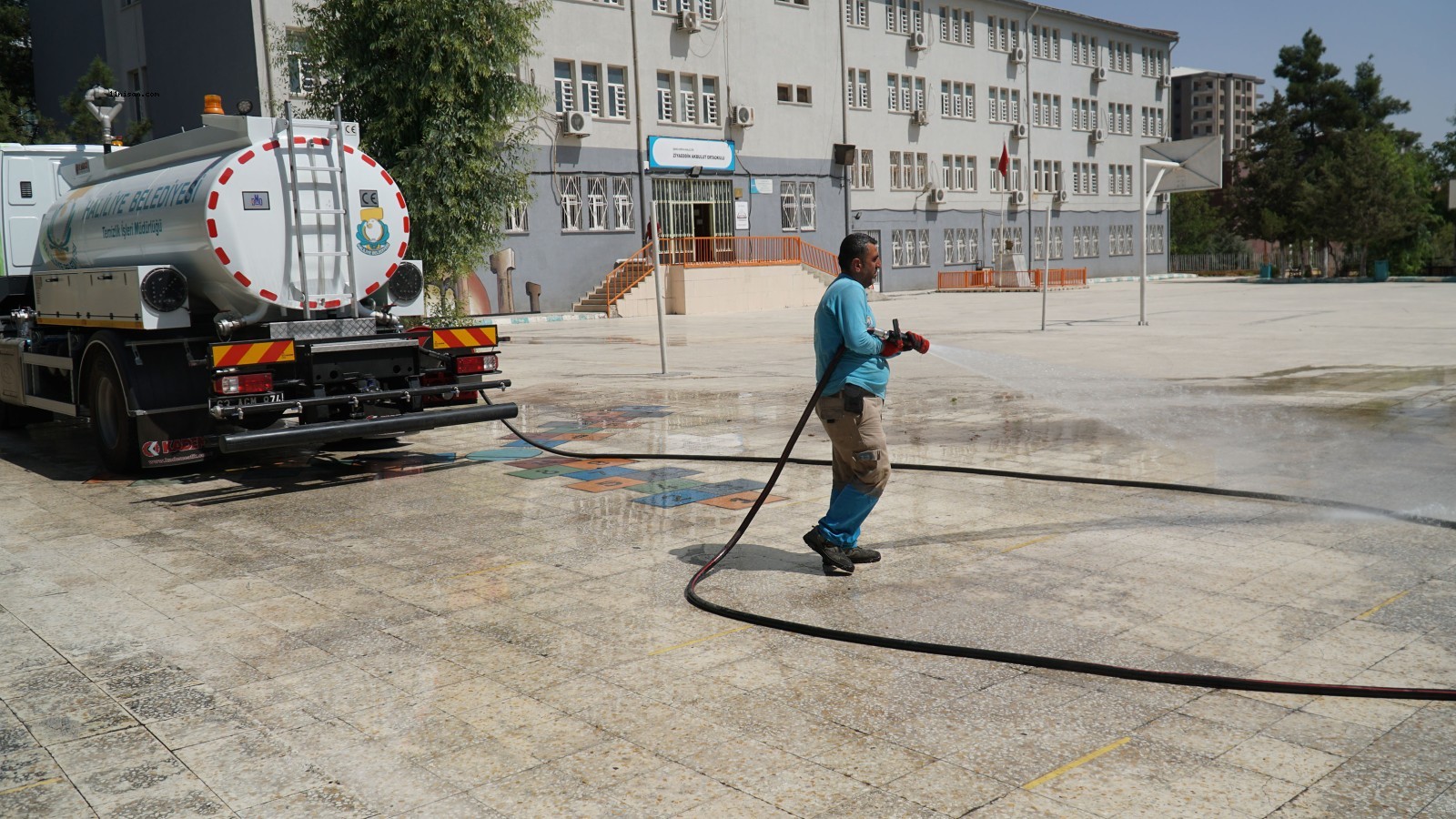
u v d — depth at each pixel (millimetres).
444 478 8117
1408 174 62312
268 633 4609
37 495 7879
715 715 3607
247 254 7879
